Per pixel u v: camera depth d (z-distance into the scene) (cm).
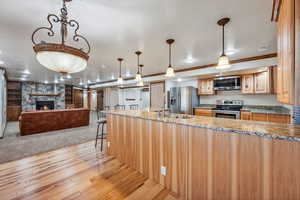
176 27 195
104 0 138
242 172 126
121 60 361
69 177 202
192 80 583
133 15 166
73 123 535
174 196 167
